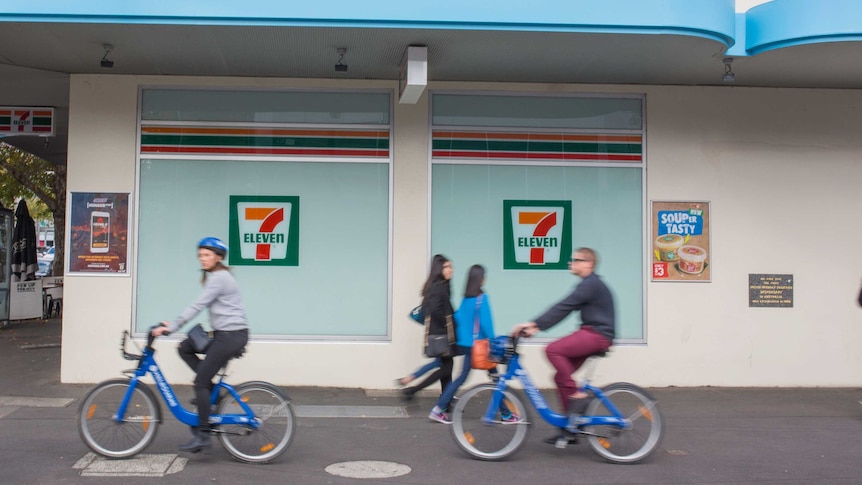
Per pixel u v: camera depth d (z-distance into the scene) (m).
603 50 7.87
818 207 9.39
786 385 9.27
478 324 7.34
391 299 9.02
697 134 9.35
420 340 9.01
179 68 8.73
